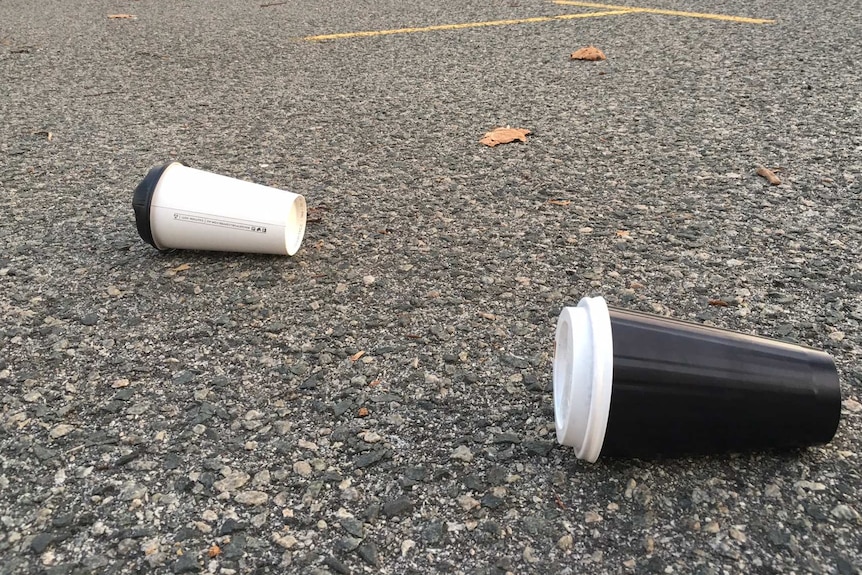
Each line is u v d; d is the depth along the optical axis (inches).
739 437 22.6
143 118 52.3
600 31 74.8
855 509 21.8
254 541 21.3
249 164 44.3
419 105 54.1
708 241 34.9
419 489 22.8
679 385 22.0
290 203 33.6
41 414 25.5
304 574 20.4
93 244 35.6
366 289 32.1
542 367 27.4
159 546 21.2
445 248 35.0
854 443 23.8
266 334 29.4
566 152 44.9
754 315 29.8
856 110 48.7
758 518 21.6
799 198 38.3
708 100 52.2
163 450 24.1
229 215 33.1
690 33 71.6
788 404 22.4
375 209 38.8
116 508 22.2
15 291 32.0
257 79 61.9
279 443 24.4
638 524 21.6
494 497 22.5
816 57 60.7
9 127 50.8
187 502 22.4
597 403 21.4
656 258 33.7
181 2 100.7
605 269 33.1
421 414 25.5
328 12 90.7
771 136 45.6
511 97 55.1
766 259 33.4
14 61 68.6
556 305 30.7
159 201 33.2
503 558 20.8
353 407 25.8
